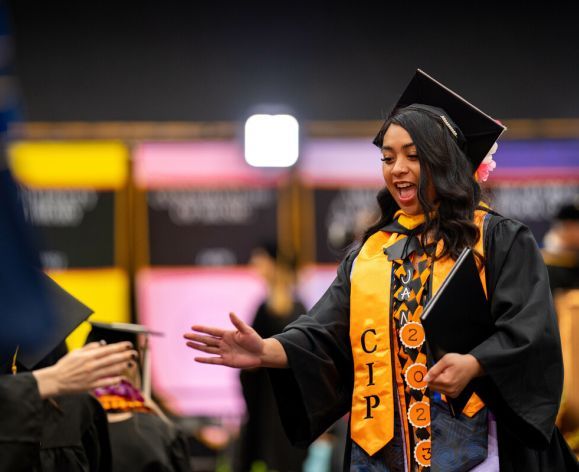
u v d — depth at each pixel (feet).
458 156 22.17
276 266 48.75
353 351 22.36
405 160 22.15
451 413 21.45
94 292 55.93
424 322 20.40
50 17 56.18
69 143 55.98
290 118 56.59
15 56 55.83
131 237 56.24
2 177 19.06
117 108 56.44
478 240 21.81
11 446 20.92
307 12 57.31
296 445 22.82
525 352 20.47
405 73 57.21
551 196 57.00
